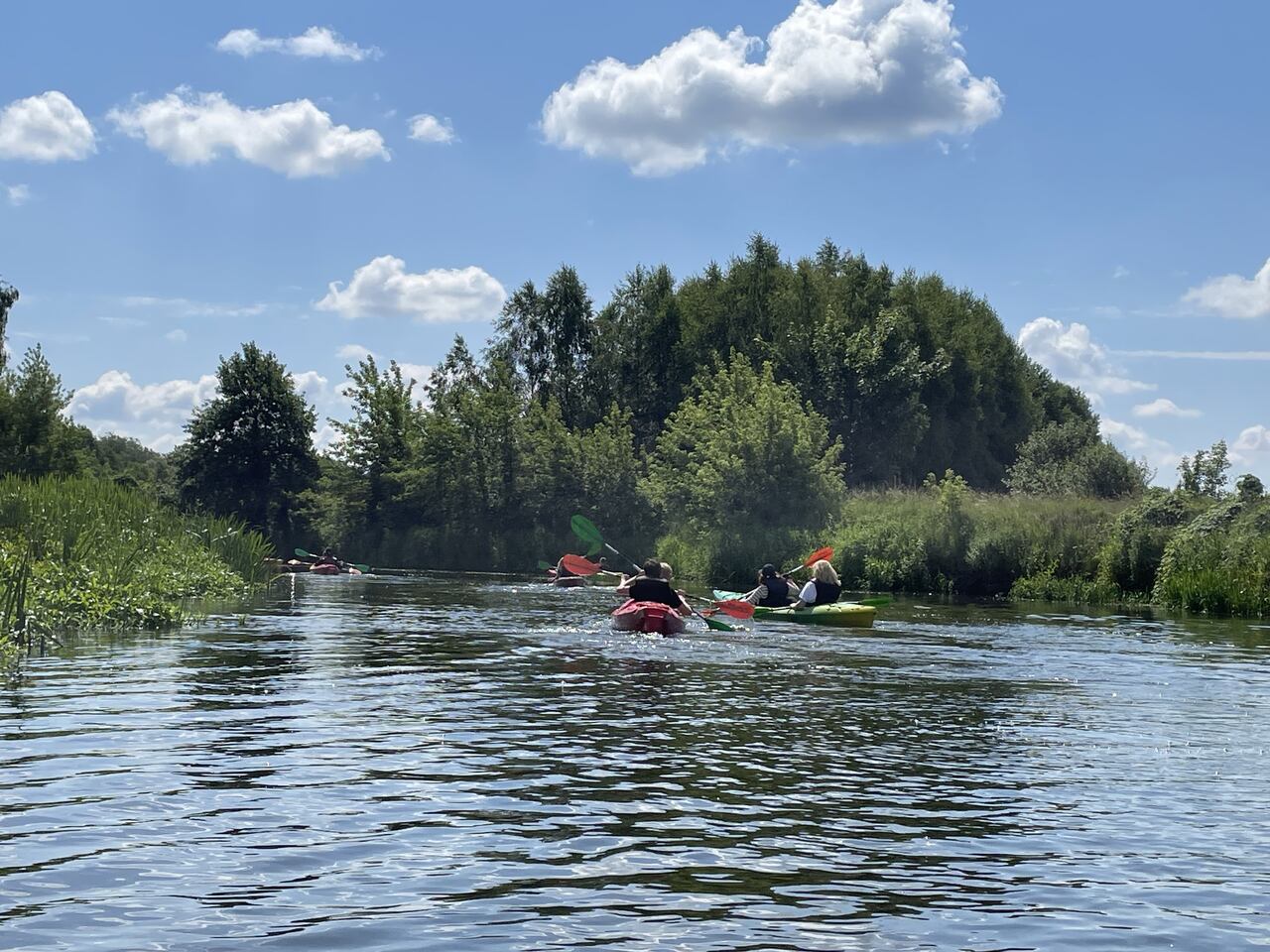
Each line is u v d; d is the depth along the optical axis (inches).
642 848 210.5
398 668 445.4
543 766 276.1
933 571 1173.1
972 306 2714.1
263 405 2348.7
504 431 1829.5
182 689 375.9
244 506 2314.2
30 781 247.3
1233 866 209.0
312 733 309.4
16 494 725.9
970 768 289.0
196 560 829.8
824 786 263.3
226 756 278.1
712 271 2657.5
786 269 2581.2
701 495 1417.3
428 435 1871.3
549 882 190.2
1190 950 167.0
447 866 197.2
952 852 213.8
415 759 280.2
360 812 229.8
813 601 727.1
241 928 165.9
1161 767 295.6
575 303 2512.3
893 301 2532.0
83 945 157.4
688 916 175.3
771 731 330.3
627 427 1813.5
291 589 1002.7
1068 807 250.4
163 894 179.0
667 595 644.7
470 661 472.4
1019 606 943.7
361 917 171.6
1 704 341.1
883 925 174.2
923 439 2378.2
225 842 207.6
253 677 409.1
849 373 2208.4
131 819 220.2
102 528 725.3
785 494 1392.7
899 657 526.0
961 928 173.8
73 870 189.6
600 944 162.9
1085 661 529.0
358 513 1978.3
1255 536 935.7
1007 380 2659.9
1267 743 331.0
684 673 452.4
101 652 470.0
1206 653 580.7
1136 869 206.1
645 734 320.2
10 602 485.7
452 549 1822.1
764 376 1509.6
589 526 804.0
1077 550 1095.6
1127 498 1252.5
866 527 1277.1
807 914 177.8
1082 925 176.6
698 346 2452.0
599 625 652.7
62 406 1712.6
